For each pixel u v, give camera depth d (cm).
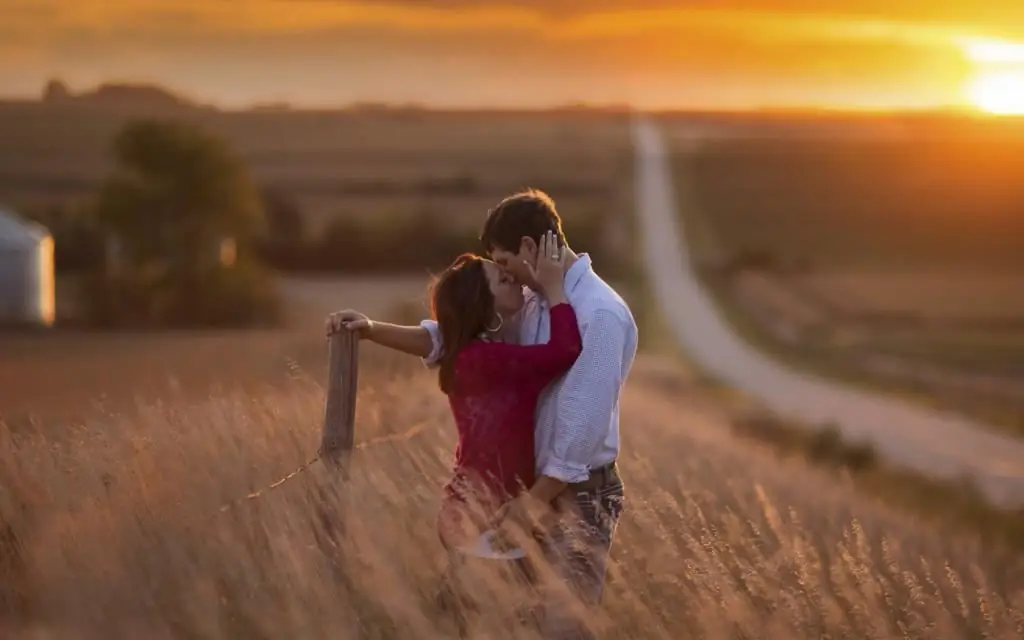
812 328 7575
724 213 14625
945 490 2242
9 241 5709
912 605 472
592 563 402
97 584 367
